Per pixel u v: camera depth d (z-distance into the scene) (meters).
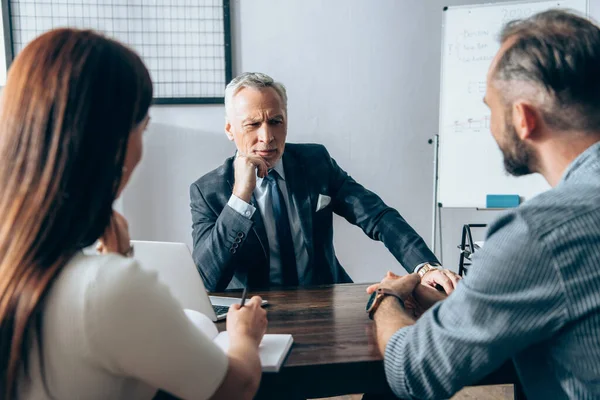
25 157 0.67
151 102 0.77
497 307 0.76
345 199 2.00
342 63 2.90
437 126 3.01
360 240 3.02
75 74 0.68
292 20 2.85
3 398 0.69
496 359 0.79
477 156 2.71
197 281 1.31
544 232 0.73
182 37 2.80
